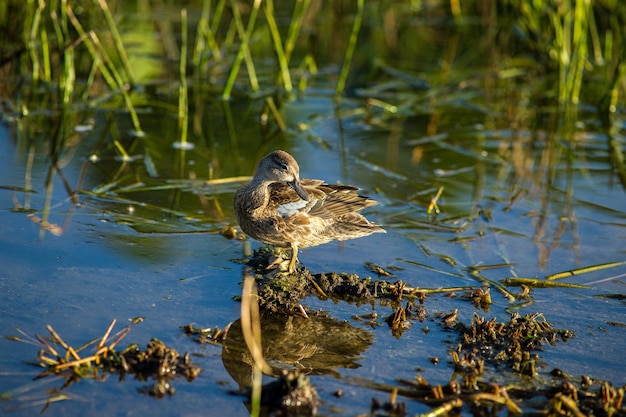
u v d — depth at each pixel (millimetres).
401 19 23797
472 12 24219
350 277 10781
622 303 10648
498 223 12883
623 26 20000
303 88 18891
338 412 8039
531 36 20922
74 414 7754
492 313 10320
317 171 14539
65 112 16578
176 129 16312
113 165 14430
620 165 15422
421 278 11141
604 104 18062
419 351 9352
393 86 19406
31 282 10242
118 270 10758
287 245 11461
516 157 15719
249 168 14672
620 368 9148
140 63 19250
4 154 14516
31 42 17156
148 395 8148
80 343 8953
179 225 12297
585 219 13078
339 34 22594
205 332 9398
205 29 19391
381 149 15844
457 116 17891
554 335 9711
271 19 18109
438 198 13742
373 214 13023
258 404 7965
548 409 8180
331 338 9562
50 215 12234
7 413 7699
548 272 11367
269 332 9625
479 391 8461
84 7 19891
